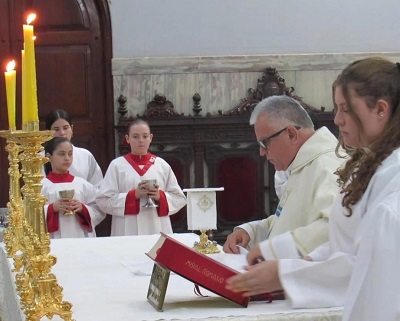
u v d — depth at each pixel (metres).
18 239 3.62
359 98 2.02
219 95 8.27
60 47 8.23
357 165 2.16
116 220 5.98
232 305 2.45
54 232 5.59
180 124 8.09
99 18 8.26
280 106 3.08
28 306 2.30
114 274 3.15
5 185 8.16
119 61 8.21
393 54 8.45
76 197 5.92
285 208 3.05
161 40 8.27
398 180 1.92
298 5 8.38
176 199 6.07
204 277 2.43
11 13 8.17
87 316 2.35
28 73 2.33
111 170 6.05
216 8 8.29
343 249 2.32
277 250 2.68
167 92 8.25
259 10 8.34
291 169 3.08
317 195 2.86
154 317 2.31
